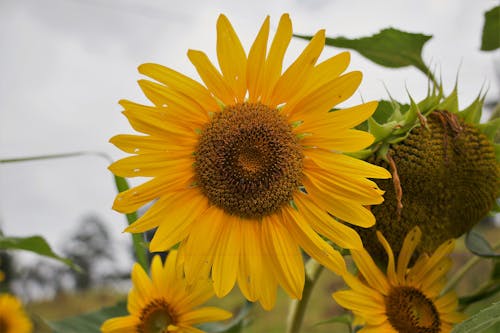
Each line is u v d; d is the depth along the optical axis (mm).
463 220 522
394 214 494
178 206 446
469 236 536
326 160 448
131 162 427
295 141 458
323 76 440
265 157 458
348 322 502
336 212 445
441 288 495
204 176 455
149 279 507
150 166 432
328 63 438
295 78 444
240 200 457
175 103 435
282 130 456
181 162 449
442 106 497
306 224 449
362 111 438
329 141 446
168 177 439
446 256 497
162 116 432
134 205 430
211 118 455
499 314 385
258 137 453
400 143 486
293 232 454
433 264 494
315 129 449
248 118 454
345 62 437
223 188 456
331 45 564
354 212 441
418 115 472
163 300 501
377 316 474
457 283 537
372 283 481
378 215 494
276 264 448
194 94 439
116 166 426
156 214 438
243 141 456
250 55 444
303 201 456
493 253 516
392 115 484
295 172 458
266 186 457
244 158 459
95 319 557
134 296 502
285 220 457
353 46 562
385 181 491
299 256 447
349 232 441
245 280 445
